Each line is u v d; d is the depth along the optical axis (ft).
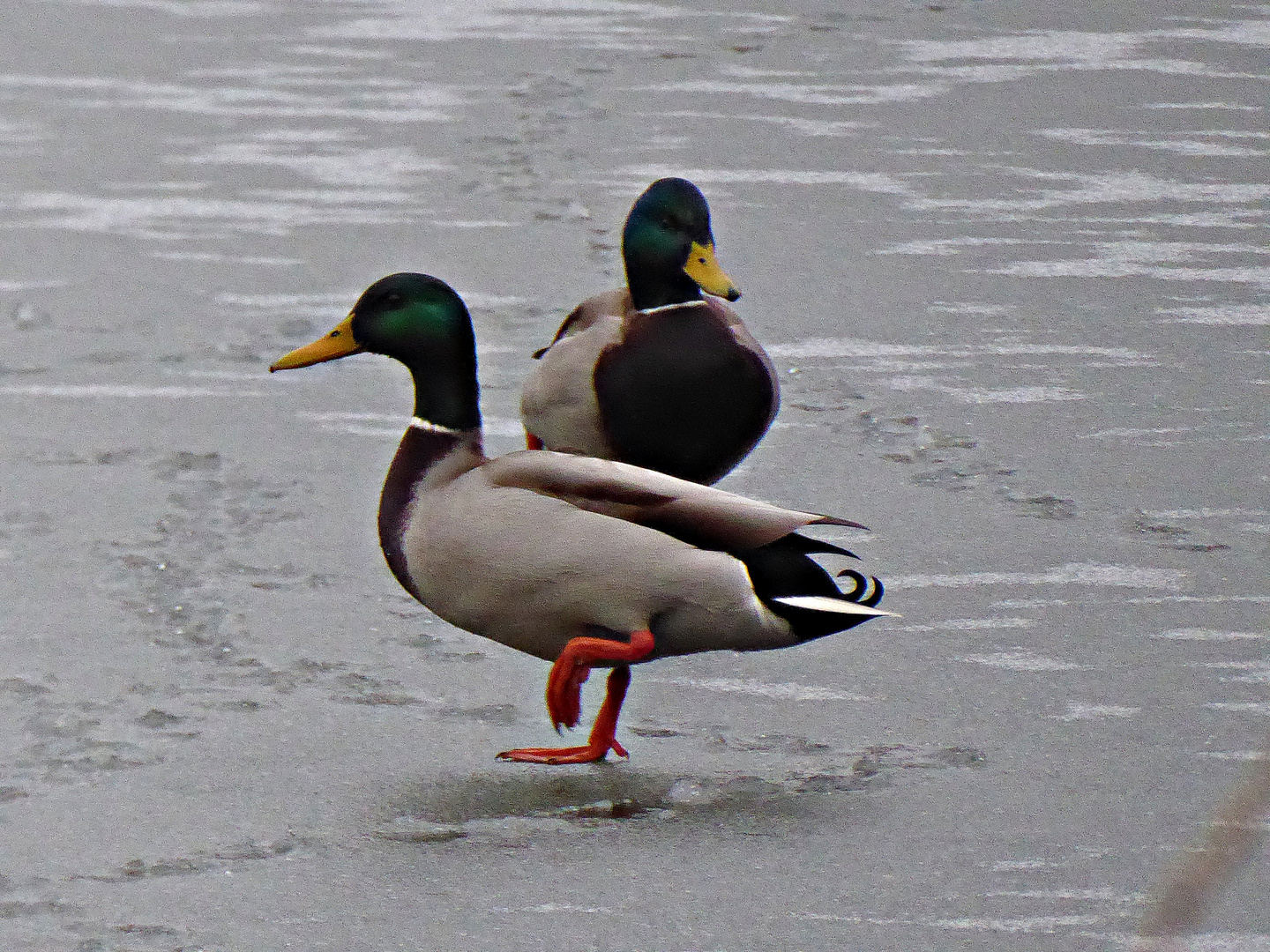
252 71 89.76
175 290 58.70
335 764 29.30
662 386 37.06
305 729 30.58
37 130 80.69
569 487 27.63
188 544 38.99
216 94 85.15
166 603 35.91
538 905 24.76
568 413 38.01
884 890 24.89
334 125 78.23
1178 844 25.86
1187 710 30.19
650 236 37.35
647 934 23.94
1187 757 28.55
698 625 27.27
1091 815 26.84
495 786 28.43
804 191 65.05
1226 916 23.73
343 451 44.78
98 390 49.65
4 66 93.30
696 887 25.13
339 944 23.91
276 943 23.97
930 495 40.45
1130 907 24.25
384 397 49.03
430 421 29.19
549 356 38.50
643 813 27.43
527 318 54.49
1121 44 82.64
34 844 26.81
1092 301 53.36
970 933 23.73
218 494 42.04
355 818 27.43
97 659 33.42
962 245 58.80
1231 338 50.01
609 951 23.58
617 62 85.87
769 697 31.40
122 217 67.31
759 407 37.73
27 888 25.58
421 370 29.32
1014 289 54.70
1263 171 64.90
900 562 36.96
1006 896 24.64
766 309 53.83
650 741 29.96
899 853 25.91
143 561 38.04
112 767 29.30
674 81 81.46
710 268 36.99
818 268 57.26
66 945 24.03
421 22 98.07
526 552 27.45
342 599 36.06
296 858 26.27
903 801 27.48
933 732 29.86
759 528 26.81
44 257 62.75
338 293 57.88
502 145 73.20
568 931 24.07
